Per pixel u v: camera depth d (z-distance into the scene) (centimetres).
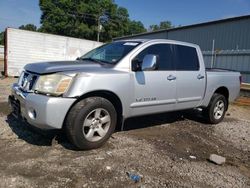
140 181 391
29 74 492
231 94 782
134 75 530
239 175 442
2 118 639
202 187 392
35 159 434
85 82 461
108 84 487
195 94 668
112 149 498
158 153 500
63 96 447
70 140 470
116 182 383
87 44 2217
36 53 1983
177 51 630
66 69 469
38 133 514
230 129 714
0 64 3419
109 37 6956
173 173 426
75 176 390
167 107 607
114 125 509
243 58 1848
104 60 557
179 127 691
